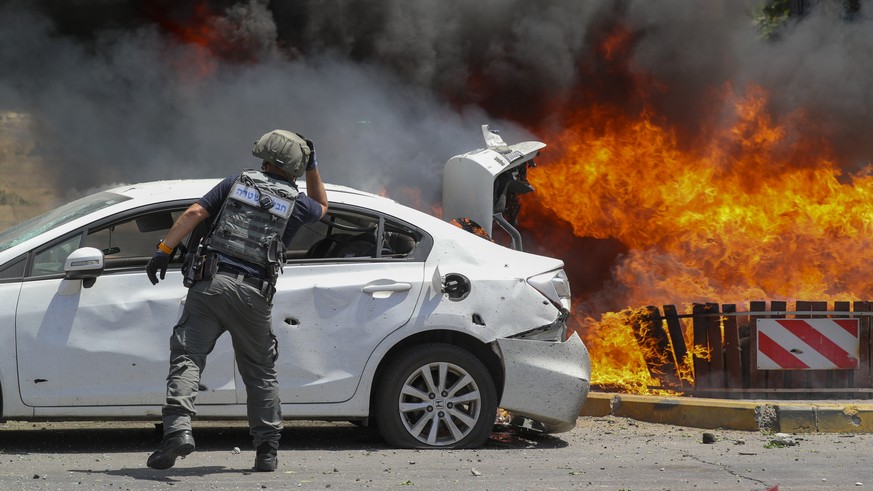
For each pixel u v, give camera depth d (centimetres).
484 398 1504
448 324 1491
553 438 1661
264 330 1249
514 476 1298
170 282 1440
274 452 1287
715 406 1764
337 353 1462
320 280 1474
